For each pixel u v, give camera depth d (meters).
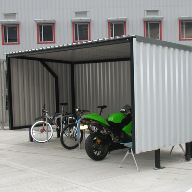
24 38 15.72
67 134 6.20
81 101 8.52
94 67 8.22
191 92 5.22
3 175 4.23
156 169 4.56
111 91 7.93
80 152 5.88
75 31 15.75
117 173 4.33
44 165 4.83
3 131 8.73
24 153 5.80
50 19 15.55
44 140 7.00
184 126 5.05
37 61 7.47
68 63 8.34
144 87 4.27
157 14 15.56
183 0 15.55
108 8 15.55
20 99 7.03
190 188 3.64
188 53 5.15
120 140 5.25
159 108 4.52
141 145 4.23
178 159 5.28
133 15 15.51
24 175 4.23
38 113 7.49
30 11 15.66
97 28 15.62
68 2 15.59
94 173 4.33
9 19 15.68
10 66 6.77
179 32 15.66
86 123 5.14
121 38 4.32
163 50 4.61
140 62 4.21
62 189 3.59
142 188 3.64
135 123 4.13
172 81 4.77
